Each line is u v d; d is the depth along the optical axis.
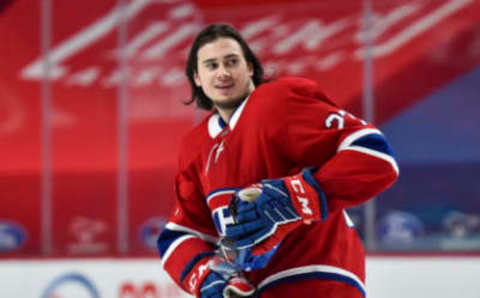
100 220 10.17
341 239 2.92
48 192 10.33
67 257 7.70
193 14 10.02
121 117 10.15
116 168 10.22
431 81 9.83
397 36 9.84
